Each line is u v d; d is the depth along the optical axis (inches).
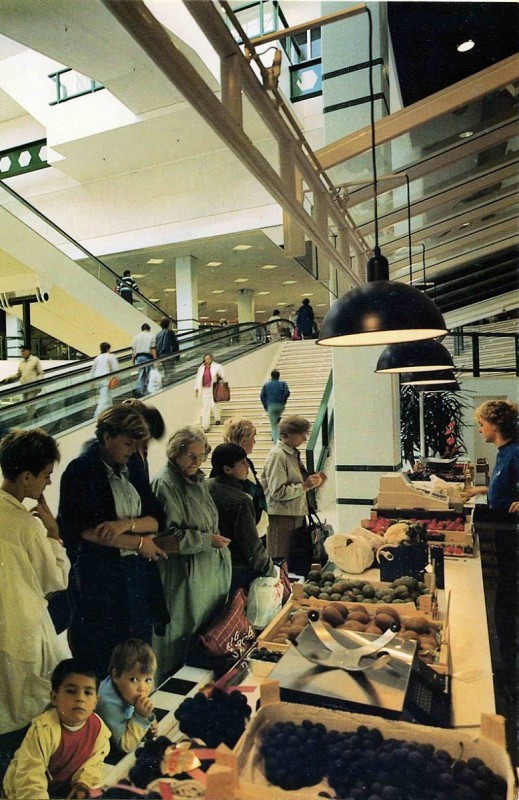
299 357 390.9
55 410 184.7
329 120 140.0
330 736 41.1
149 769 43.2
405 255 155.9
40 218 299.3
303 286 538.0
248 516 89.0
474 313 278.4
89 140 349.4
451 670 55.7
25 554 64.4
